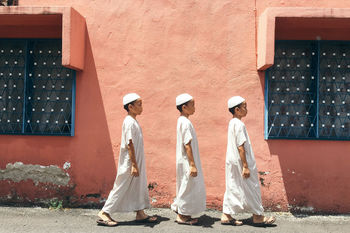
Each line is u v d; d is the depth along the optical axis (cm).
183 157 356
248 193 352
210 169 423
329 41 426
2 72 448
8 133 436
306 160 415
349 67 432
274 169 416
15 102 448
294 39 427
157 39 434
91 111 436
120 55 437
